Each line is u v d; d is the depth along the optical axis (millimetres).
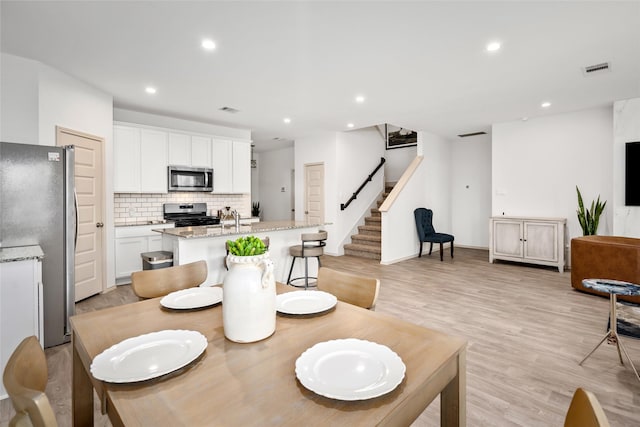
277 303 1470
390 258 6109
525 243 5625
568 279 4875
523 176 5965
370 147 8000
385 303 3779
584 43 2980
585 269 4105
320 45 3016
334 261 6355
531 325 3133
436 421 1829
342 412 744
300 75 3723
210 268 3611
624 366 2367
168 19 2594
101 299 3973
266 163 9703
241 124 6211
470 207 7758
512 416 1840
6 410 1971
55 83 3523
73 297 2854
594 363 2416
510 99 4656
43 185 2703
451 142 8023
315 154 7375
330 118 5738
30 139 3293
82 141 3893
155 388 835
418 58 3285
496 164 6250
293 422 708
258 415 730
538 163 5801
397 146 8688
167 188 5285
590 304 3730
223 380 873
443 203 7754
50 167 2732
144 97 4484
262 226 4211
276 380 874
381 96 4504
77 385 1326
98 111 4145
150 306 1481
